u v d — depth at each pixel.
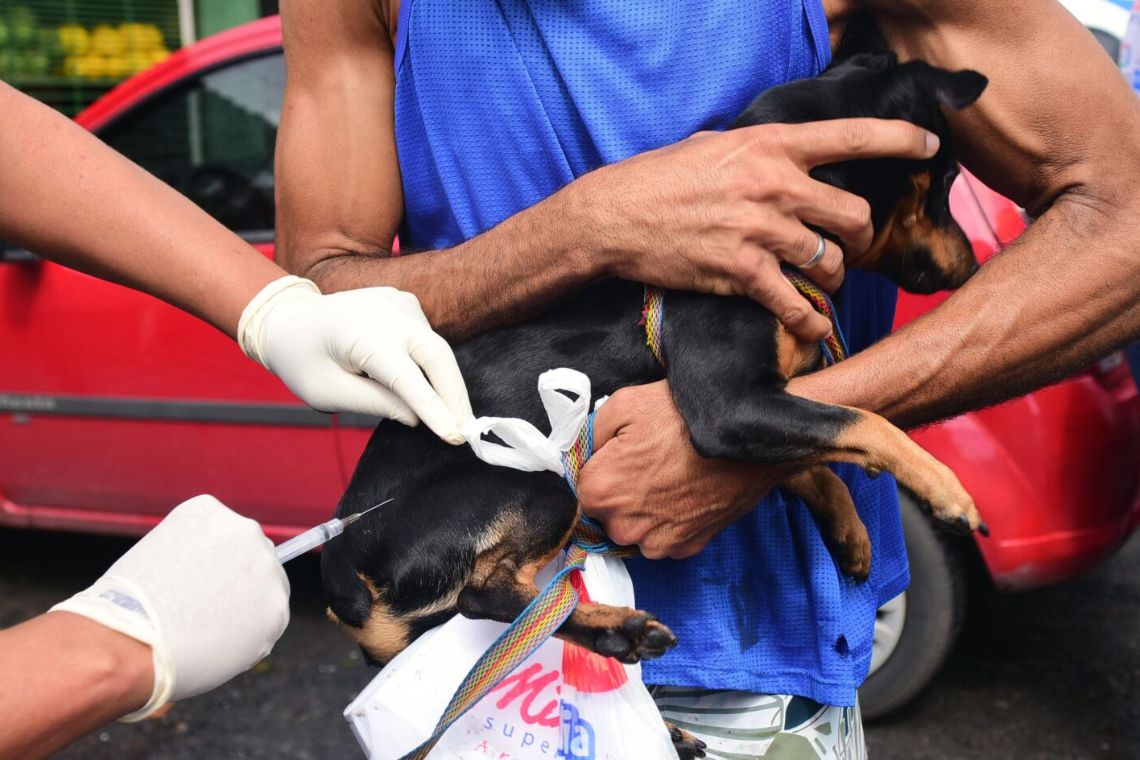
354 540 1.77
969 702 3.88
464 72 1.67
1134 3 3.73
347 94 1.85
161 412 4.21
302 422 3.99
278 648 4.41
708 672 1.68
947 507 1.53
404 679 1.58
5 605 4.88
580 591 1.62
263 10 8.23
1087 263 1.50
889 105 1.61
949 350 1.54
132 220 1.58
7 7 7.46
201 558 1.22
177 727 3.93
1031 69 1.51
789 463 1.60
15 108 1.59
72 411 4.38
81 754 3.78
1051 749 3.60
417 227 1.87
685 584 1.72
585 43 1.61
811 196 1.52
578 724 1.55
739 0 1.60
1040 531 3.33
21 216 1.59
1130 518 3.46
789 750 1.68
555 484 1.68
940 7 1.56
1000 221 3.16
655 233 1.53
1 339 4.45
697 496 1.60
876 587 1.84
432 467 1.77
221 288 1.60
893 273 1.87
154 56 7.85
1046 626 4.39
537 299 1.64
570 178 1.69
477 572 1.70
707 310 1.66
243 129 4.30
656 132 1.63
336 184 1.86
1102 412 3.29
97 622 1.14
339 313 1.57
